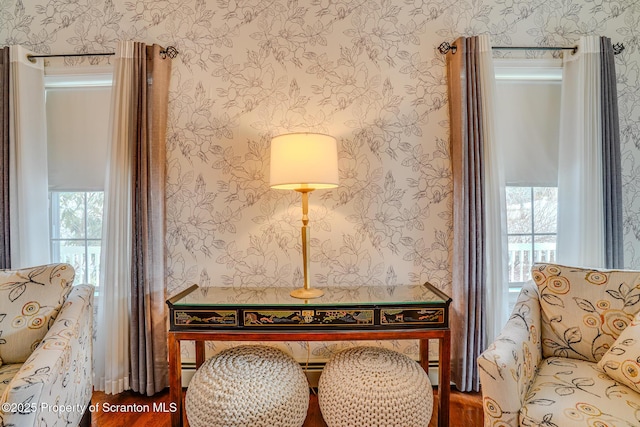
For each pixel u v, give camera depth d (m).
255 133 1.89
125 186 1.78
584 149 1.83
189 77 1.88
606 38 1.84
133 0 1.89
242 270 1.91
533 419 1.02
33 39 1.92
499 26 1.91
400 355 1.53
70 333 1.30
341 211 1.90
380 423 1.27
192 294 1.70
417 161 1.90
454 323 1.83
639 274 1.33
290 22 1.88
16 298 1.39
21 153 1.83
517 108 1.99
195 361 1.84
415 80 1.89
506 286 1.81
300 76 1.88
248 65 1.88
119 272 1.77
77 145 1.98
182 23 1.88
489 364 1.08
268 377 1.35
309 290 1.69
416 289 1.78
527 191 2.05
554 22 1.92
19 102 1.82
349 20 1.88
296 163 1.47
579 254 1.85
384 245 1.91
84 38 1.91
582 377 1.19
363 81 1.89
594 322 1.33
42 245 1.89
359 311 1.48
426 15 1.89
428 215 1.90
